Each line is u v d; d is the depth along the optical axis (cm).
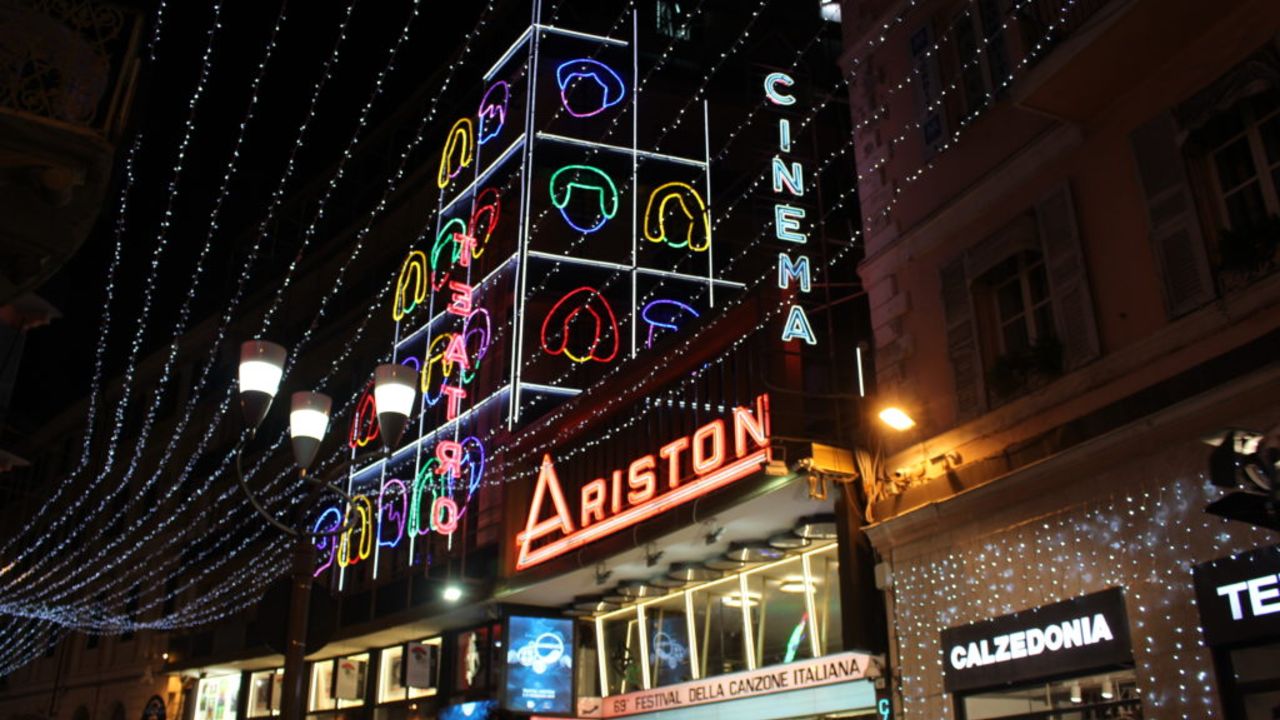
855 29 1454
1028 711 1034
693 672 1622
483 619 2006
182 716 3019
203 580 3175
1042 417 1059
